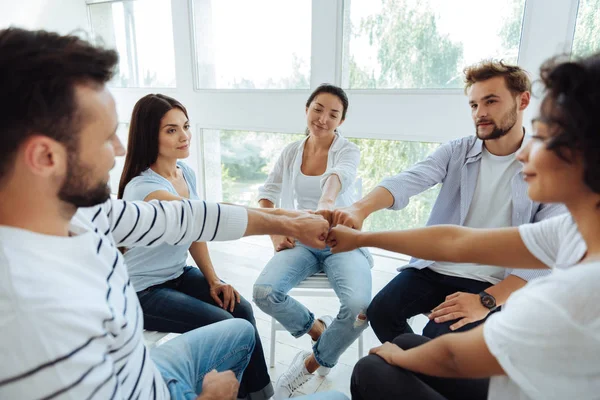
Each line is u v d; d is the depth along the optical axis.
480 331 0.56
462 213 1.37
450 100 2.10
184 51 2.86
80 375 0.48
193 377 0.93
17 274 0.46
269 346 1.73
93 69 0.51
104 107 0.53
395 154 2.38
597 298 0.43
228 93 2.80
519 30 1.93
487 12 1.97
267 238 2.94
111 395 0.53
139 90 3.20
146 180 1.29
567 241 0.64
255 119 2.76
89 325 0.51
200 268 1.47
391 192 1.40
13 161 0.48
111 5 3.14
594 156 0.45
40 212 0.52
